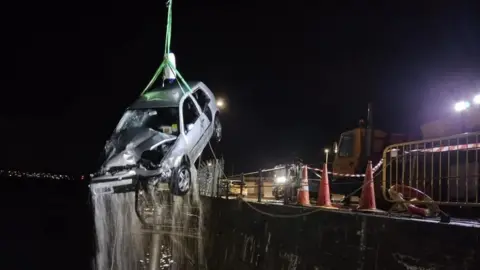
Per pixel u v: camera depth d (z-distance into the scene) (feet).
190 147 38.37
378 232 23.71
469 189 29.73
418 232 21.35
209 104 42.86
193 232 49.03
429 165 33.27
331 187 47.26
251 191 66.13
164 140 36.65
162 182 36.94
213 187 51.19
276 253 32.99
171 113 38.99
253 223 37.17
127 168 35.40
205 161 54.95
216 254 43.55
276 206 33.88
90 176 36.27
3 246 90.48
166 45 41.73
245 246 37.86
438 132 35.40
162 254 49.88
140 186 36.63
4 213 156.35
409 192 29.50
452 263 19.57
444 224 20.11
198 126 39.93
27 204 192.95
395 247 22.54
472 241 18.81
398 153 32.58
